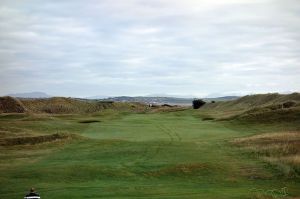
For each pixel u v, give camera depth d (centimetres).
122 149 3781
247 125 5706
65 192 2341
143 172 2925
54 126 5541
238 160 3347
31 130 5094
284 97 8912
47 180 2670
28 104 10781
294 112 5862
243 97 10644
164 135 4903
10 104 8875
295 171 2919
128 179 2759
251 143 4028
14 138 4244
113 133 5138
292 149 3566
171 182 2705
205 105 11806
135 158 3381
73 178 2742
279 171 2969
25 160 3356
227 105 10481
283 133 4494
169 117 7525
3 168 2991
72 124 5856
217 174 2911
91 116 7675
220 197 2230
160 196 2242
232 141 4247
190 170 2969
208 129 5506
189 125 6000
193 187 2547
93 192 2347
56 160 3347
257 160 3331
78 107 11738
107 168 2977
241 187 2573
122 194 2297
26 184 2544
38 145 4059
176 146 3950
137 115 8200
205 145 4072
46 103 11350
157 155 3503
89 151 3738
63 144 4094
